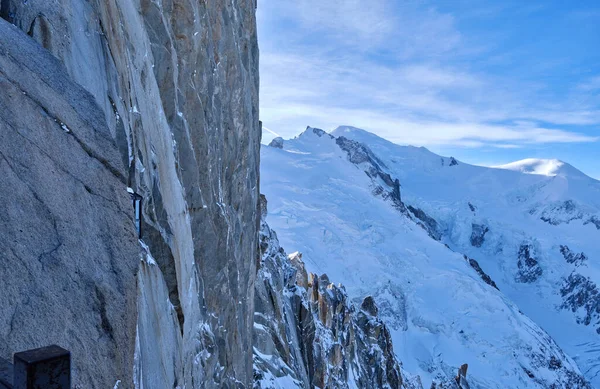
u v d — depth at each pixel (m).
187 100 16.23
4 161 3.91
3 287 3.41
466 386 86.38
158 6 13.66
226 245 18.89
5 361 2.87
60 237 4.06
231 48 20.03
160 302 8.15
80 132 4.89
